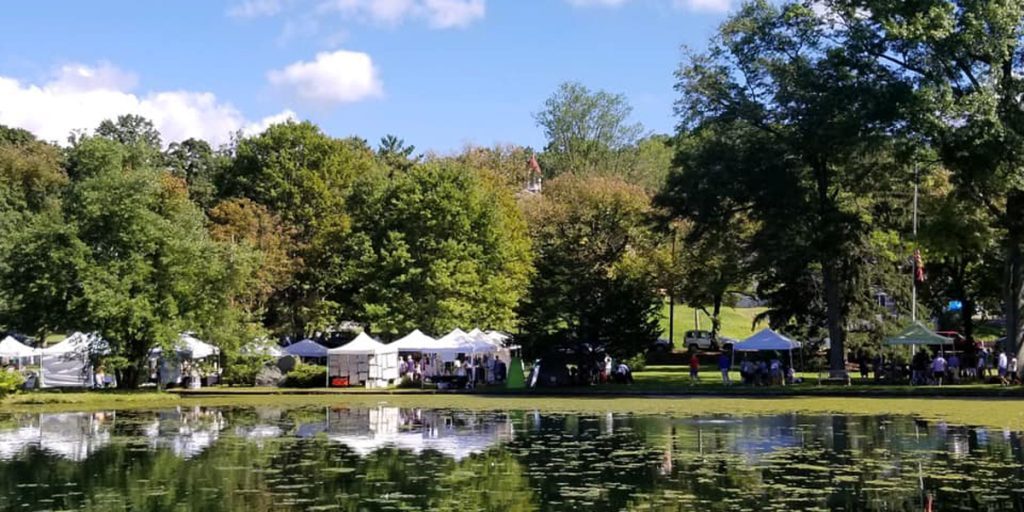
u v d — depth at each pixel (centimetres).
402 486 1861
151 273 5159
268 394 5147
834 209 4850
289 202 7188
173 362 5403
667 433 2819
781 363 5428
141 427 3238
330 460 2273
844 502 1641
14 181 8394
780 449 2377
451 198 6319
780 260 4994
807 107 4706
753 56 4931
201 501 1712
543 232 7731
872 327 5391
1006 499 1655
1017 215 4288
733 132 5150
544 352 5678
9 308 5100
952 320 7781
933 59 4278
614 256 7731
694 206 5094
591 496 1725
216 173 7862
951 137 4072
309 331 6938
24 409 4225
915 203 5156
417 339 5388
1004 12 4003
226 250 5438
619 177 8719
